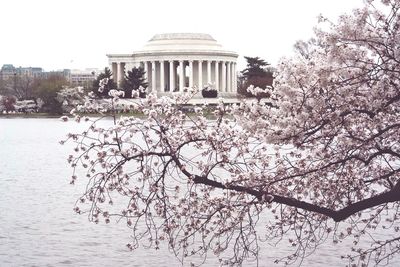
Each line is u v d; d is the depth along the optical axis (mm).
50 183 59000
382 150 17391
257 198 17391
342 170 18562
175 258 30766
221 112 17594
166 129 17000
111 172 16703
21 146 104312
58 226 39031
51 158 84250
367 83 16719
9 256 32688
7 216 42562
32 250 33656
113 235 36062
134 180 46938
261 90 17031
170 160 16812
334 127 16766
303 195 19578
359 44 16016
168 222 18859
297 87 16188
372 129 17812
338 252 30766
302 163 18609
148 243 33750
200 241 32875
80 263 31234
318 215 19625
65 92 192375
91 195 17094
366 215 35844
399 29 15633
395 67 16078
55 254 32812
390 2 15508
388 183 19938
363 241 32188
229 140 17656
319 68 15938
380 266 28734
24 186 57250
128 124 16906
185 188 37656
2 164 77000
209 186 18375
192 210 17922
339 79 16594
